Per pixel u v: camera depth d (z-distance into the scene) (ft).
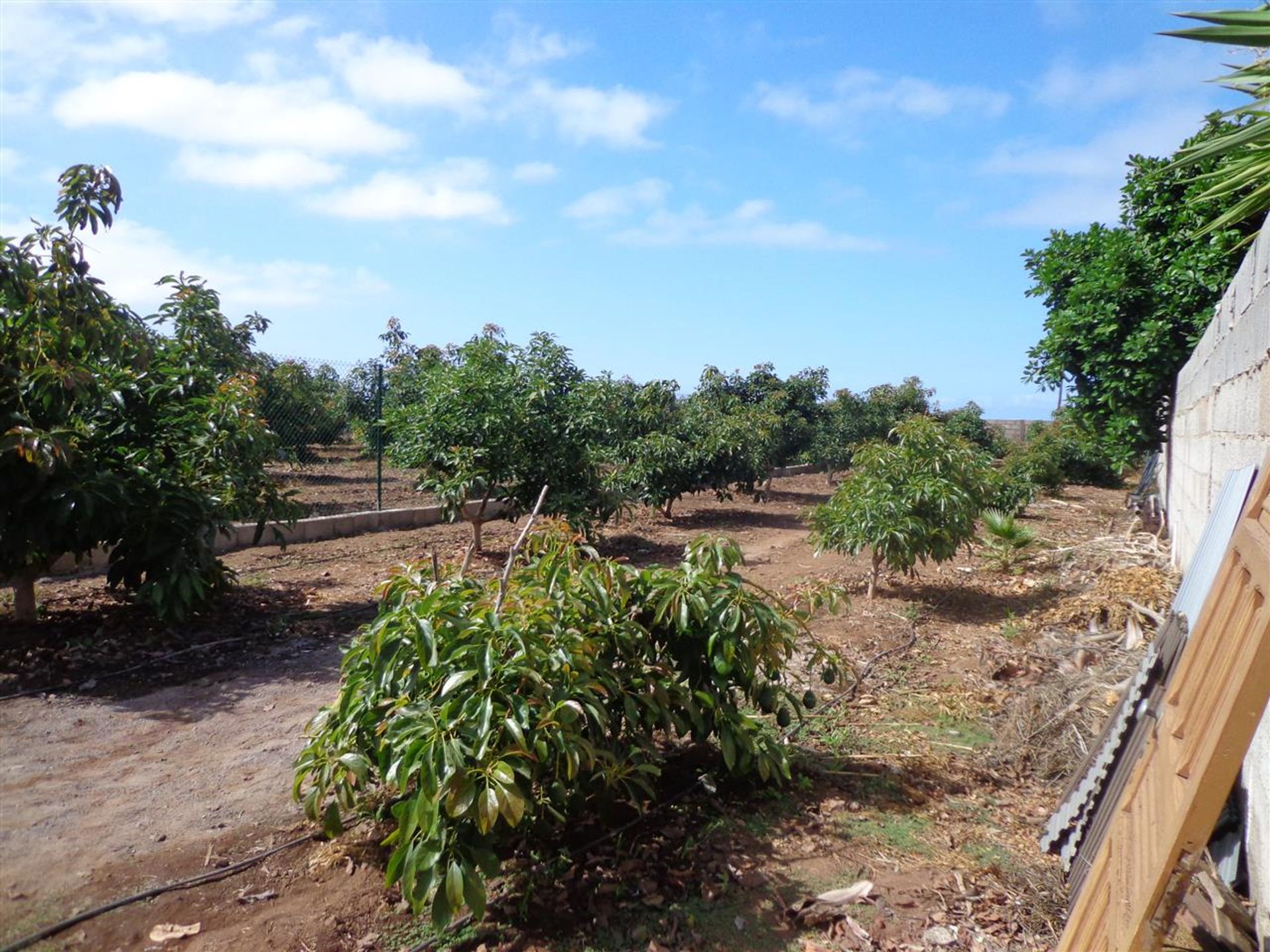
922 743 15.93
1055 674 19.31
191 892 10.23
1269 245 12.32
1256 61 8.59
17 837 11.27
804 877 11.20
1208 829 5.89
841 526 27.17
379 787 12.47
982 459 29.25
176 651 19.04
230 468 21.17
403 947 9.49
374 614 22.79
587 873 11.00
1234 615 7.25
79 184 19.72
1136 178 37.22
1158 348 36.29
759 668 18.93
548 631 10.69
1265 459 8.56
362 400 57.26
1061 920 10.36
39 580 24.12
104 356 20.31
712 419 49.32
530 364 32.17
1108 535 39.29
